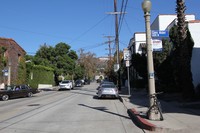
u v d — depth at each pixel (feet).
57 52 219.41
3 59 126.72
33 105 70.74
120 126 38.96
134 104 66.74
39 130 36.29
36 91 111.14
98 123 41.50
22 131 35.73
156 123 37.01
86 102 77.87
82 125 39.86
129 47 195.11
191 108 53.01
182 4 64.44
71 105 69.05
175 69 73.20
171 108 53.11
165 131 33.63
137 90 126.62
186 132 32.50
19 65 146.61
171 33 74.23
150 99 40.19
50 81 202.69
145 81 120.98
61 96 104.83
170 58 84.23
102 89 90.63
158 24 125.59
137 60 112.78
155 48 45.11
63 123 41.63
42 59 211.20
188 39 70.08
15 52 141.90
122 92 117.60
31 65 164.45
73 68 228.02
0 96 91.20
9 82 133.80
